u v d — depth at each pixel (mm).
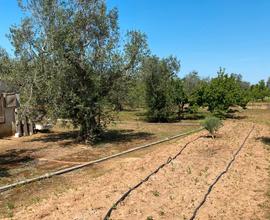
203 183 10328
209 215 7953
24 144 18641
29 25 18016
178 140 19609
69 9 17609
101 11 18047
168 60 31031
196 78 50094
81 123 18516
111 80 18406
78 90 17422
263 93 63344
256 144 17375
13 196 9859
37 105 18094
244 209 8344
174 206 8461
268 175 11328
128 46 18719
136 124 28625
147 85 29906
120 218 7723
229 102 32656
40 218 7816
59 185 10836
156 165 12570
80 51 17422
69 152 16312
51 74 17047
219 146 16719
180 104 33812
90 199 8938
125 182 10438
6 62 18562
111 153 15961
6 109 21219
